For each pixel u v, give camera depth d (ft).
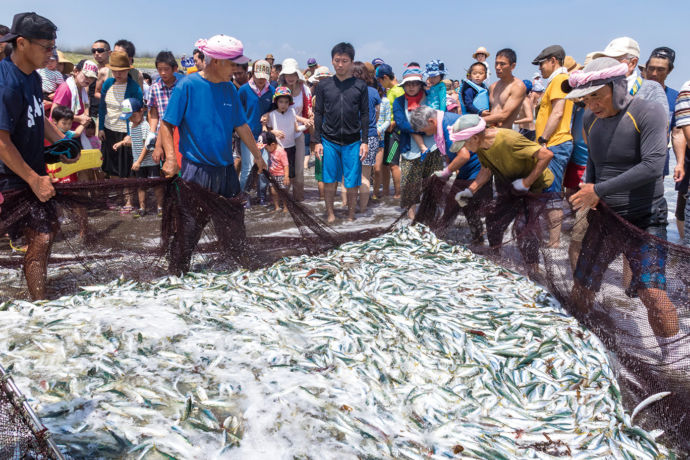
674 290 10.91
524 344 11.43
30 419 6.67
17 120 12.14
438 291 13.93
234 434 8.03
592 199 11.61
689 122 13.97
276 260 17.02
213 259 16.12
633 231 11.23
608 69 10.52
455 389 9.65
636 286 11.34
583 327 12.21
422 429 8.59
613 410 9.45
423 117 18.84
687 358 10.52
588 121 12.17
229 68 14.82
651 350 11.20
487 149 15.02
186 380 9.13
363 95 23.54
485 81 25.07
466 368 10.27
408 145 23.02
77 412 8.19
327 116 23.75
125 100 23.44
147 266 14.83
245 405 8.61
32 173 12.41
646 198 11.72
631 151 11.27
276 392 8.95
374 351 10.52
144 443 7.63
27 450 6.65
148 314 11.31
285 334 10.89
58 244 13.74
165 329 10.64
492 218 16.61
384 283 14.28
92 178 21.53
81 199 13.62
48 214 13.04
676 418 9.80
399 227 19.74
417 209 19.71
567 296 13.39
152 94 23.17
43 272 13.29
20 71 12.07
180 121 14.80
